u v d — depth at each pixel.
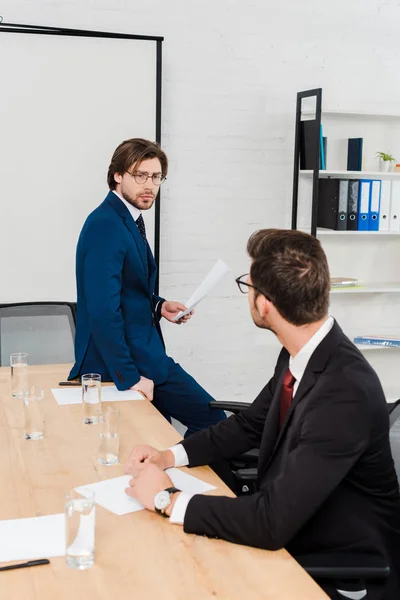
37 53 3.76
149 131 3.98
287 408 1.72
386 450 1.61
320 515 1.61
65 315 3.88
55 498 1.67
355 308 4.66
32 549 1.43
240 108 4.23
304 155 4.19
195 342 4.38
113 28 3.95
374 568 1.49
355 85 4.41
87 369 2.71
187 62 4.11
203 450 1.92
